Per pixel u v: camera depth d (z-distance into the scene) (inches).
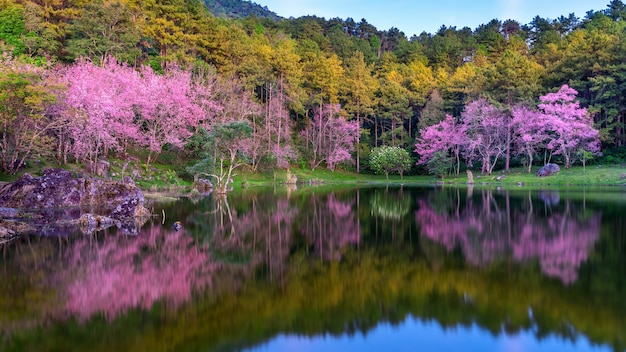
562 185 1658.5
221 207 1026.1
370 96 2928.2
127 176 1407.5
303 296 352.8
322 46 3745.1
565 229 634.2
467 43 4047.7
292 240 612.4
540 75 2411.4
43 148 1212.5
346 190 1636.3
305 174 2490.2
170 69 1892.2
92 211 930.7
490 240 572.7
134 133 1519.4
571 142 1886.1
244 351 249.3
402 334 273.1
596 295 333.1
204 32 2455.7
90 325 290.8
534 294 340.2
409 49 3823.8
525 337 262.1
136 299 346.3
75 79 1288.1
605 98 2102.6
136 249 543.2
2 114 1029.2
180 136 1675.7
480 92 2479.1
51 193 991.0
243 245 575.8
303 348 253.9
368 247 556.7
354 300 341.1
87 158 1393.9
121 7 1964.8
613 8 3393.2
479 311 308.3
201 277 413.7
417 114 3058.6
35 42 1604.3
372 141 3043.8
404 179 2556.6
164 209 981.8
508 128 2180.1
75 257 497.4
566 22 4005.9
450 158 2338.8
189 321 298.7
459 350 247.1
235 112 2047.2
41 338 268.5
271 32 3850.9
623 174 1652.3
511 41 3718.0
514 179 1958.7
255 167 2194.9
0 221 690.2
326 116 2748.5
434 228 688.4
